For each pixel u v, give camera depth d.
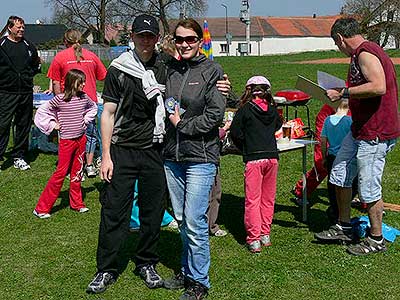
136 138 4.25
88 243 5.39
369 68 4.53
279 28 77.44
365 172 4.79
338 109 5.51
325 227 5.72
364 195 4.85
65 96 5.97
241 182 7.44
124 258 4.96
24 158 8.44
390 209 6.23
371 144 4.72
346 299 4.19
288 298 4.21
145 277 4.47
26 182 7.55
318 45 77.81
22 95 8.09
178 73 4.06
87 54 7.51
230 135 5.07
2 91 8.00
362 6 45.41
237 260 4.91
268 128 5.04
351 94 4.61
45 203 6.11
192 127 3.89
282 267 4.74
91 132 7.59
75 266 4.86
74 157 6.21
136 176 4.34
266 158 5.00
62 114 6.00
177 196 4.16
